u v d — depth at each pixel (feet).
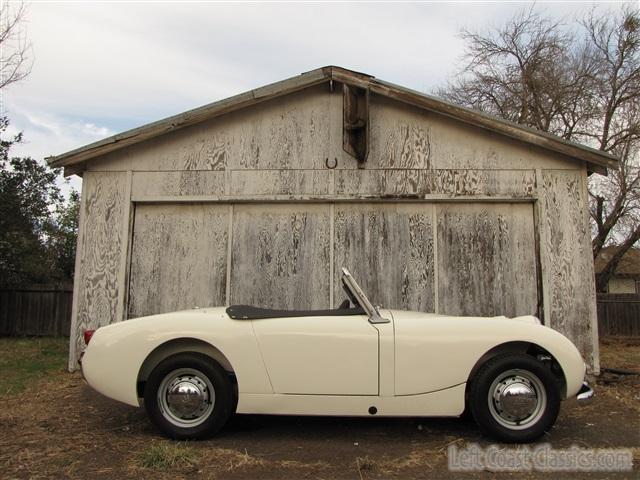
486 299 21.81
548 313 21.29
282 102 23.08
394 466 12.05
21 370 24.44
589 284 21.36
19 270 48.26
